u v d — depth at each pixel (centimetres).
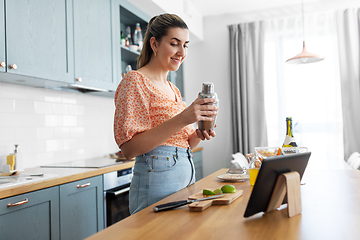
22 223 148
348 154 361
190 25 396
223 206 84
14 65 171
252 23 403
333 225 67
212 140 433
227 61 431
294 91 390
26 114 220
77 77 221
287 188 73
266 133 392
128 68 314
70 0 218
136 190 115
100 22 250
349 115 363
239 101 403
